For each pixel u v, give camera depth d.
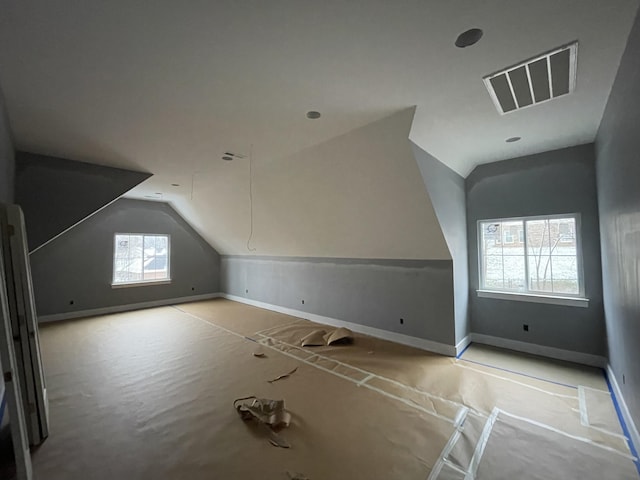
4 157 2.47
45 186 3.62
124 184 4.22
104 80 2.07
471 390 2.84
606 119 2.52
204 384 2.99
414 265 4.12
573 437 2.14
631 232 1.97
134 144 3.31
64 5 1.38
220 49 1.75
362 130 2.91
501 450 2.01
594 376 3.10
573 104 2.46
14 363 1.75
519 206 3.85
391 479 1.76
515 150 3.59
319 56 1.82
